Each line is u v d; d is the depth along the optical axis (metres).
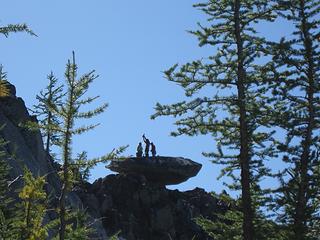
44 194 14.23
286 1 25.38
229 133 25.28
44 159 39.62
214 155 24.88
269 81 24.80
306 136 24.47
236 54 25.48
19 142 35.53
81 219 15.34
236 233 24.61
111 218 48.03
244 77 25.08
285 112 24.50
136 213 50.22
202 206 53.47
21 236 13.77
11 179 27.48
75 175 15.18
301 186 23.73
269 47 25.17
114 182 51.88
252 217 23.97
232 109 25.53
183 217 51.56
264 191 24.11
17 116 38.59
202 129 24.98
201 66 24.84
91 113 15.30
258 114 24.44
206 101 24.78
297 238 23.02
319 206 23.75
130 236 47.16
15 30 9.67
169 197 54.00
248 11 26.03
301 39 25.36
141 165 53.72
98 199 49.62
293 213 23.70
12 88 41.81
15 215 16.61
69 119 15.27
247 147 24.58
